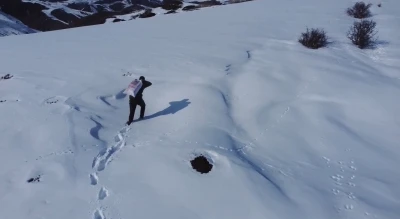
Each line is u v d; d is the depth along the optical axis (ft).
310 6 52.95
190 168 16.39
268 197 14.44
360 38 32.35
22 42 47.06
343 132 19.95
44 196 14.85
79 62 33.55
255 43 35.55
